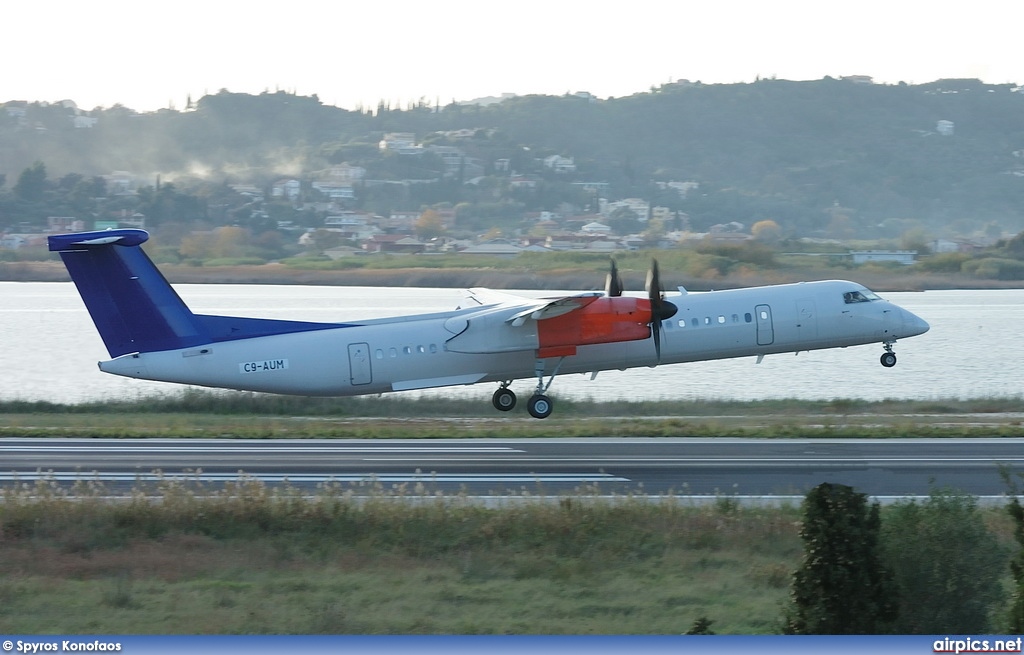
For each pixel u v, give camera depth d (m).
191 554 62.97
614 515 70.50
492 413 146.75
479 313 121.38
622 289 123.69
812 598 44.16
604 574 59.84
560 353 117.75
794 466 95.62
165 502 70.25
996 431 115.69
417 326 119.44
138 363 114.62
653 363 125.56
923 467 94.75
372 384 118.31
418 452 104.31
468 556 61.91
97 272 113.25
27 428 120.25
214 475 90.75
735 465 96.38
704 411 146.62
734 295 127.94
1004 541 64.44
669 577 59.38
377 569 60.47
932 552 48.81
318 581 57.69
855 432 115.56
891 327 130.62
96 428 121.44
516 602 54.22
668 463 97.56
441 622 50.56
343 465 96.12
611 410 147.25
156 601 53.69
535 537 66.50
